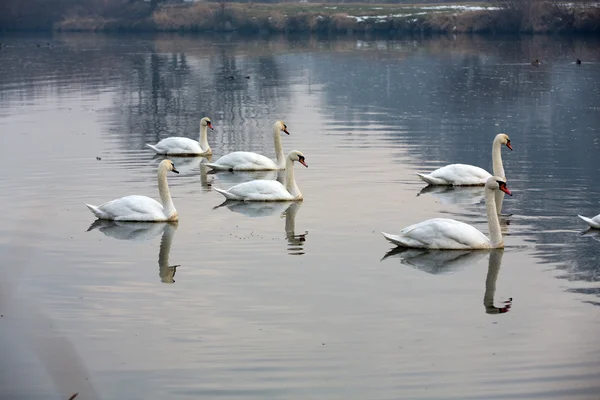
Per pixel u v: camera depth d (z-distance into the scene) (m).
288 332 13.76
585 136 32.47
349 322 14.16
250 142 32.56
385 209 21.62
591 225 19.42
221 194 23.55
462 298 15.29
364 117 38.56
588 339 13.38
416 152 29.66
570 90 46.03
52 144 32.03
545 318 14.31
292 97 45.94
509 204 22.12
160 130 35.81
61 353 12.95
